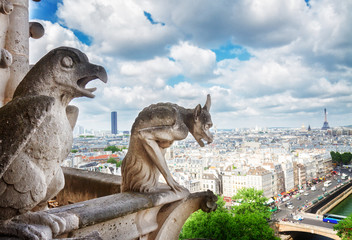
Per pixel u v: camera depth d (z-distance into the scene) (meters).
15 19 3.91
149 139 2.99
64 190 4.46
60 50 2.27
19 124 1.69
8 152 1.66
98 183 3.99
